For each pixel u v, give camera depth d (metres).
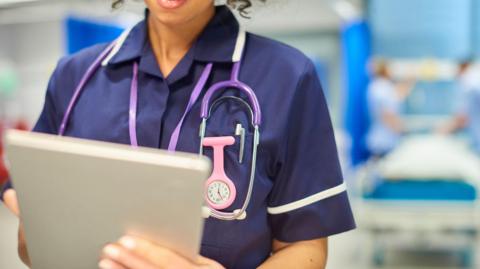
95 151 0.61
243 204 0.78
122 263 0.64
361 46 4.65
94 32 3.32
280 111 0.83
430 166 3.43
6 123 5.44
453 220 3.14
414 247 3.73
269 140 0.81
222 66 0.86
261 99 0.84
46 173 0.64
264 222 0.83
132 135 0.84
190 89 0.86
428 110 4.86
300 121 0.85
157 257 0.63
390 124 4.28
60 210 0.67
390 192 3.22
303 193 0.84
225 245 0.81
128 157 0.60
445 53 4.79
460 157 3.90
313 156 0.86
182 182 0.59
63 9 4.30
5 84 5.50
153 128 0.83
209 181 0.79
